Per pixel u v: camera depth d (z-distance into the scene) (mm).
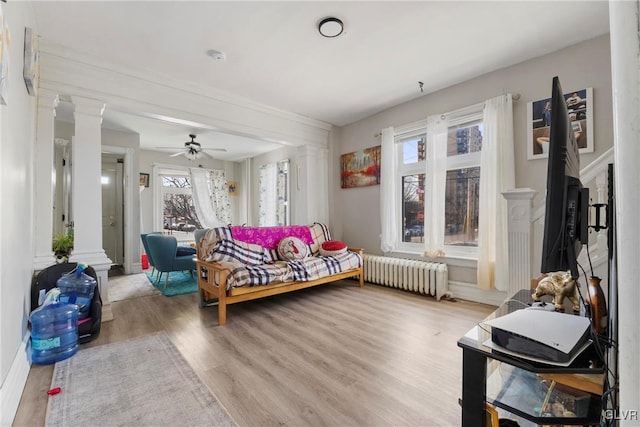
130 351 2086
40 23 2186
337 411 1456
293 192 5824
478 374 863
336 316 2803
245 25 2240
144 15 2117
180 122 3287
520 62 2826
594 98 2424
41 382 1701
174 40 2426
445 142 3361
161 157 6332
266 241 3695
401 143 4008
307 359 1970
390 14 2125
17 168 1669
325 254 3922
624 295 407
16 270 1641
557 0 1987
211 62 2779
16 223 1644
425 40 2451
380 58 2732
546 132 2678
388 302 3242
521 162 2832
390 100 3768
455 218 3414
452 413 1440
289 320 2705
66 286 2250
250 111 3787
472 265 3203
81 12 2076
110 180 5484
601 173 2008
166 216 6512
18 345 1653
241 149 6254
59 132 4258
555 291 1206
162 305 3184
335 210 4801
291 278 3109
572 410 859
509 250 2354
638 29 383
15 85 1603
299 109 4070
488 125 2938
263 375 1773
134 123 4418
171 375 1773
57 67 2496
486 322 929
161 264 3910
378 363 1917
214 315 2859
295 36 2381
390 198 3943
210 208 6945
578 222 976
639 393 387
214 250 3160
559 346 773
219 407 1483
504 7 2055
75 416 1420
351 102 3828
